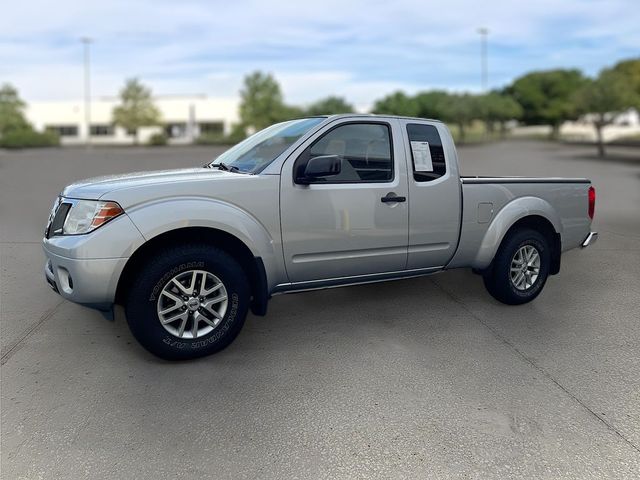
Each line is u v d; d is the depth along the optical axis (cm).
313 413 336
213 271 404
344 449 299
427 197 475
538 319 501
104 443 304
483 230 507
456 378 382
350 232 446
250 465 286
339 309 527
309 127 453
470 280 629
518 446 303
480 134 6131
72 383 373
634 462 289
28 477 275
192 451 297
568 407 344
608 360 413
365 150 457
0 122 6469
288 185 422
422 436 312
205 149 4459
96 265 369
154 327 390
